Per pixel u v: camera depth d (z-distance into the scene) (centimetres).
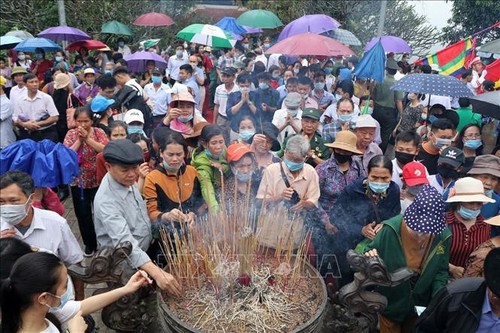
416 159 419
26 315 176
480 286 199
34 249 230
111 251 230
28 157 298
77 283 280
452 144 417
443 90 482
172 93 616
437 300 211
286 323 211
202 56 1011
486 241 276
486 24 1066
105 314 235
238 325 209
